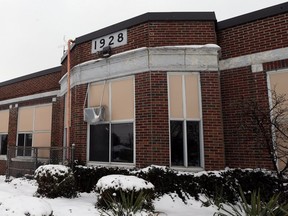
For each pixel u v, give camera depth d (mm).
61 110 12766
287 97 8305
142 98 8914
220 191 7547
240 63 9148
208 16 9195
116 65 9656
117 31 9859
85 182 9078
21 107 16344
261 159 8375
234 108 9031
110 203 6086
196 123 8734
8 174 11867
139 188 6543
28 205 5012
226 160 8930
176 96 8836
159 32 9117
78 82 10531
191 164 8523
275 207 5512
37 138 15031
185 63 8891
